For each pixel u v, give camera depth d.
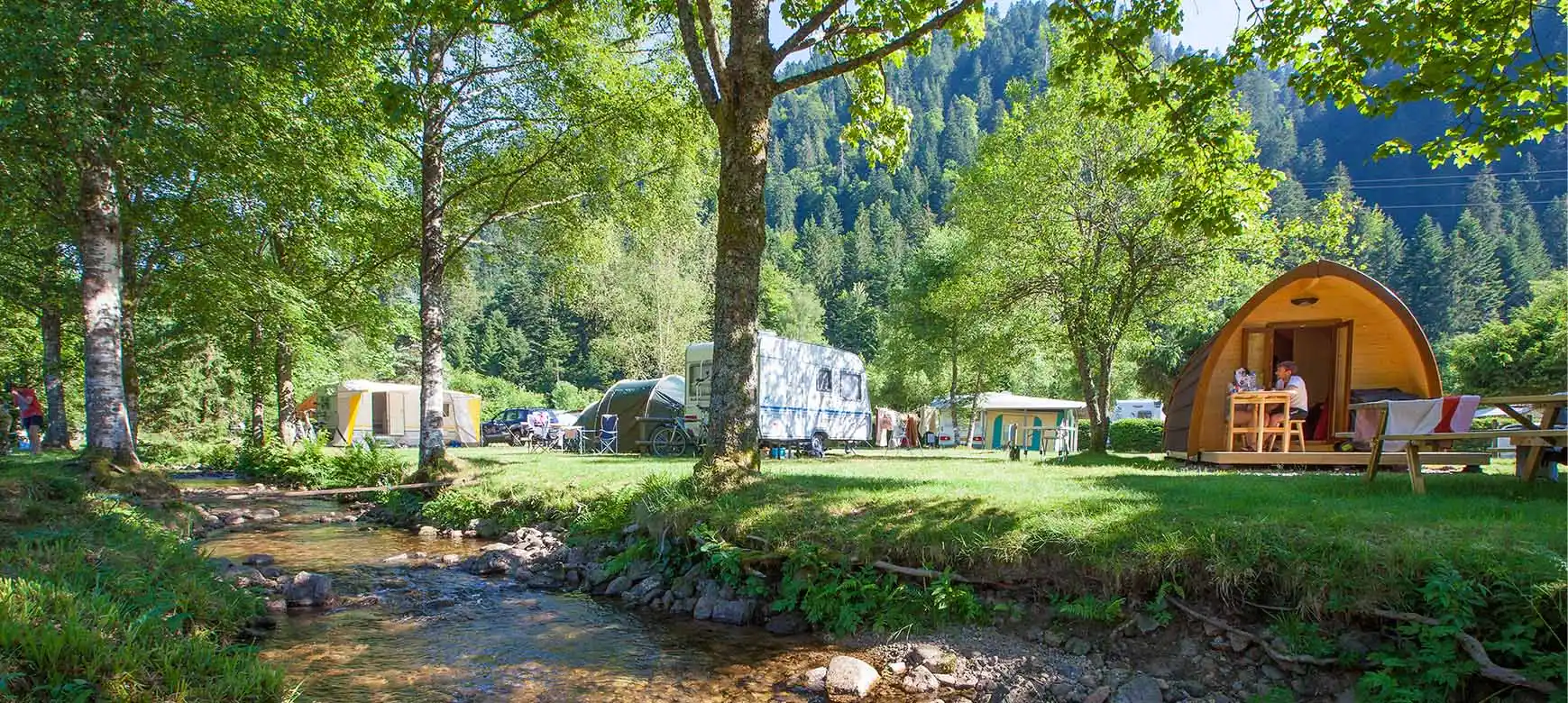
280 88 10.57
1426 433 6.32
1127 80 8.95
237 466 18.59
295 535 10.13
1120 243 15.47
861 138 11.06
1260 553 4.60
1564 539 4.21
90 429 10.16
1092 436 16.03
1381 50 6.56
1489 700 3.64
